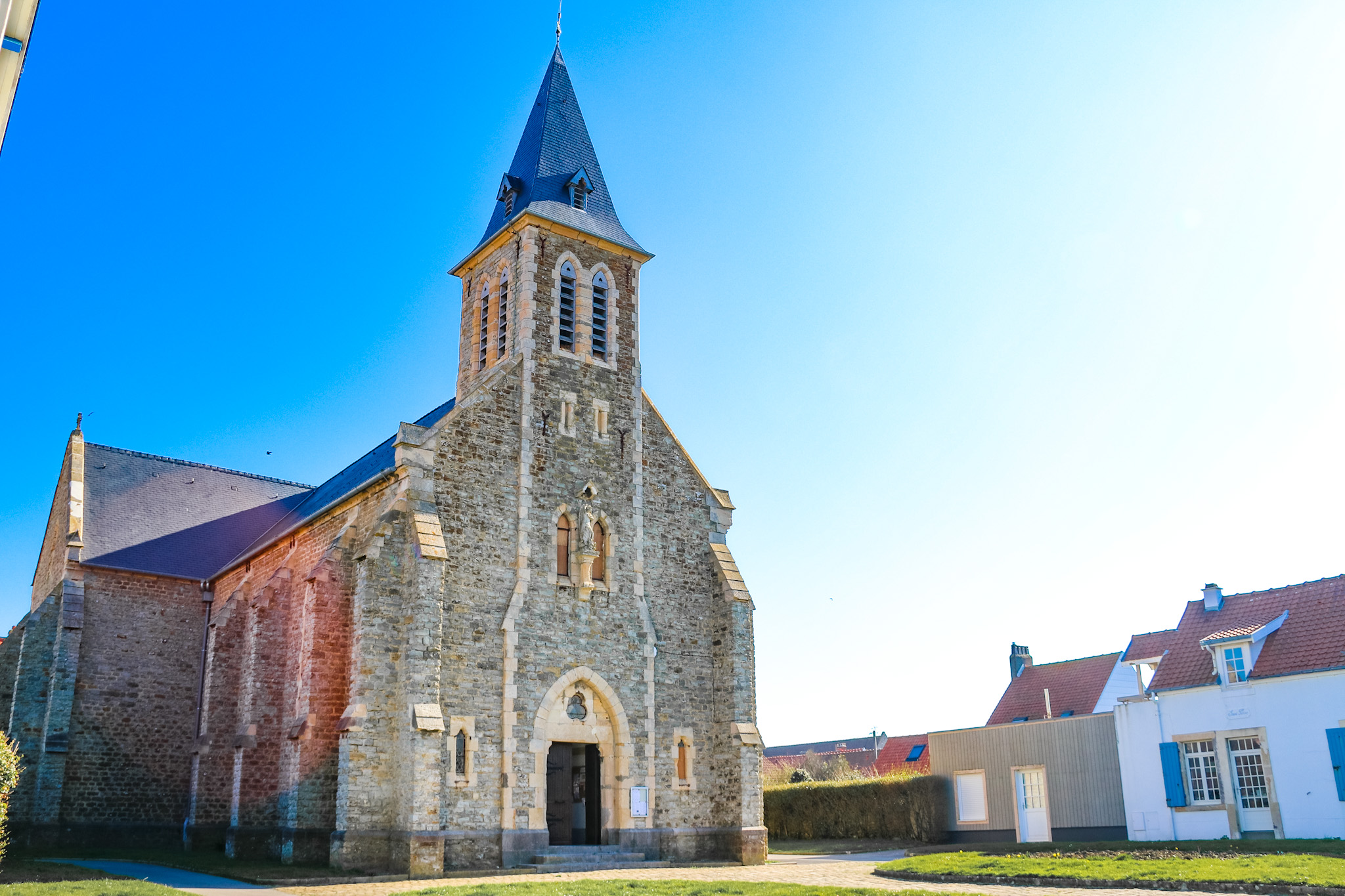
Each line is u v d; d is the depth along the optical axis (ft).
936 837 125.70
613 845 86.43
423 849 73.05
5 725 103.45
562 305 99.19
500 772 81.61
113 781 105.40
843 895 52.01
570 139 107.96
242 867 75.25
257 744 87.71
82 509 116.26
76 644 106.42
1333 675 92.79
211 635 102.22
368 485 86.69
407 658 78.02
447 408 107.65
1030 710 152.56
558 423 94.22
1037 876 59.82
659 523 98.63
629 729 90.07
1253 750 98.12
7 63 24.80
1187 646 109.60
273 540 101.86
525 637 85.97
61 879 63.41
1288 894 50.83
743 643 96.43
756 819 91.61
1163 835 103.76
